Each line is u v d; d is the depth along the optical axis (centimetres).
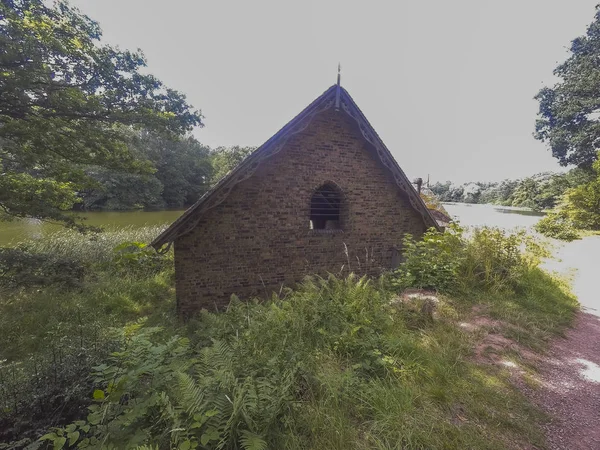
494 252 741
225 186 651
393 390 303
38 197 782
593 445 260
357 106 752
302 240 761
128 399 287
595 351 443
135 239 1305
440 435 256
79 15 743
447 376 338
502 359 395
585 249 1363
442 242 730
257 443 214
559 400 322
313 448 241
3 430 280
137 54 794
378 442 239
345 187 800
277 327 423
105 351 350
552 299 644
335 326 437
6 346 534
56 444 215
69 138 791
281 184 726
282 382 292
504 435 264
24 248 749
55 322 598
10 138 707
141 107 823
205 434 221
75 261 786
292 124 693
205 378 278
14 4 632
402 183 838
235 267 701
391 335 411
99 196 3244
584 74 2486
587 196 1956
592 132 2475
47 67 663
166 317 679
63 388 305
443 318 505
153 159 3947
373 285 679
